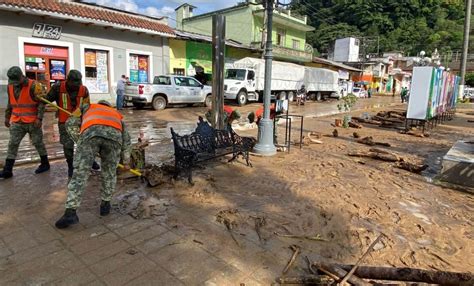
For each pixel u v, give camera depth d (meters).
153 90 15.70
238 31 31.23
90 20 16.00
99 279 2.62
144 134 9.70
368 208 4.34
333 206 4.33
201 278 2.69
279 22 32.44
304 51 33.06
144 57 19.55
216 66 6.75
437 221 4.05
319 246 3.30
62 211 3.82
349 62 50.91
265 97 6.88
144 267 2.80
